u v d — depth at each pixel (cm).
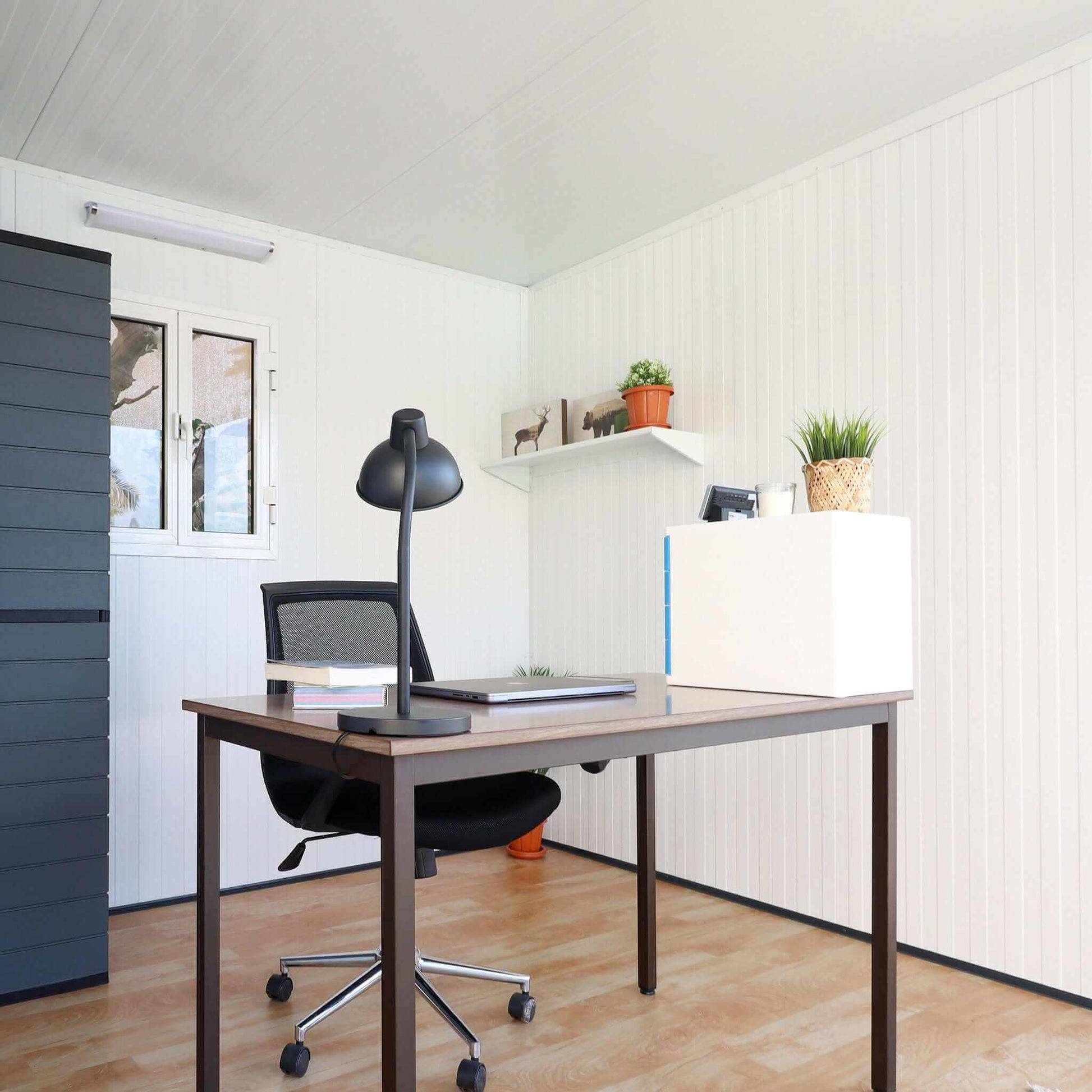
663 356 370
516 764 138
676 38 247
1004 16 239
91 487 262
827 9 235
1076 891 245
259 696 195
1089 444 246
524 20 239
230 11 234
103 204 318
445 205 351
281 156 311
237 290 357
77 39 246
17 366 251
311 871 362
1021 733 257
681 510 359
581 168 321
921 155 285
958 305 275
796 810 313
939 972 266
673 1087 198
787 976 261
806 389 315
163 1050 215
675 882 354
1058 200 253
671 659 212
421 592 400
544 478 426
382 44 248
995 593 264
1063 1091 197
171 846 331
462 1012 236
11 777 247
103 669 262
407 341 402
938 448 278
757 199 335
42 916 248
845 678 181
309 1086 197
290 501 366
